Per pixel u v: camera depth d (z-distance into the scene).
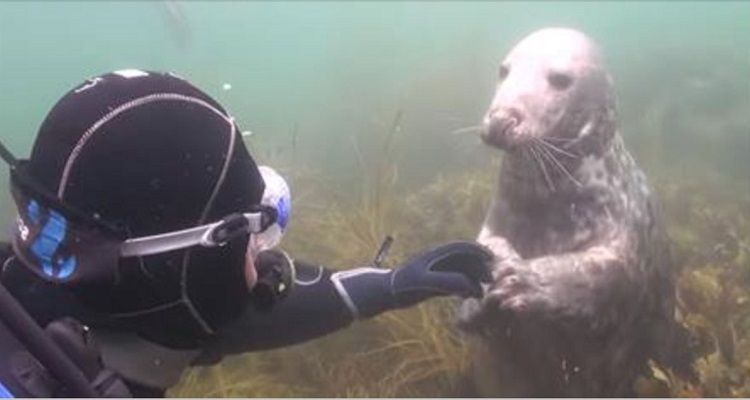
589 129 1.82
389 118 6.01
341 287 1.22
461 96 6.21
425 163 5.15
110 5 27.61
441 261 1.30
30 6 28.22
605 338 1.81
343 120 6.89
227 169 0.68
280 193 0.91
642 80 6.14
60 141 0.64
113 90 0.66
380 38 8.94
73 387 0.60
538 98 1.76
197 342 0.71
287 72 19.80
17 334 0.60
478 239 1.92
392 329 2.42
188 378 2.21
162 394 0.73
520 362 1.83
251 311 1.12
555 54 1.81
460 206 3.43
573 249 1.83
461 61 7.07
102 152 0.63
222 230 0.66
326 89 9.01
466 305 1.74
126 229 0.63
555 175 1.80
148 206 0.64
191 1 30.27
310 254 2.98
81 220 0.63
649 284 1.92
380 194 3.26
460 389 2.20
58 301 0.68
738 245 2.94
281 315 1.16
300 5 36.72
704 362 1.93
